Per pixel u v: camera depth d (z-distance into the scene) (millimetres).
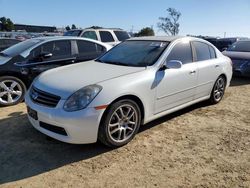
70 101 3840
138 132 4883
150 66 4723
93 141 3969
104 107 3904
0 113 5746
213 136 4828
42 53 6465
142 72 4531
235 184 3486
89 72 4492
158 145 4430
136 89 4285
